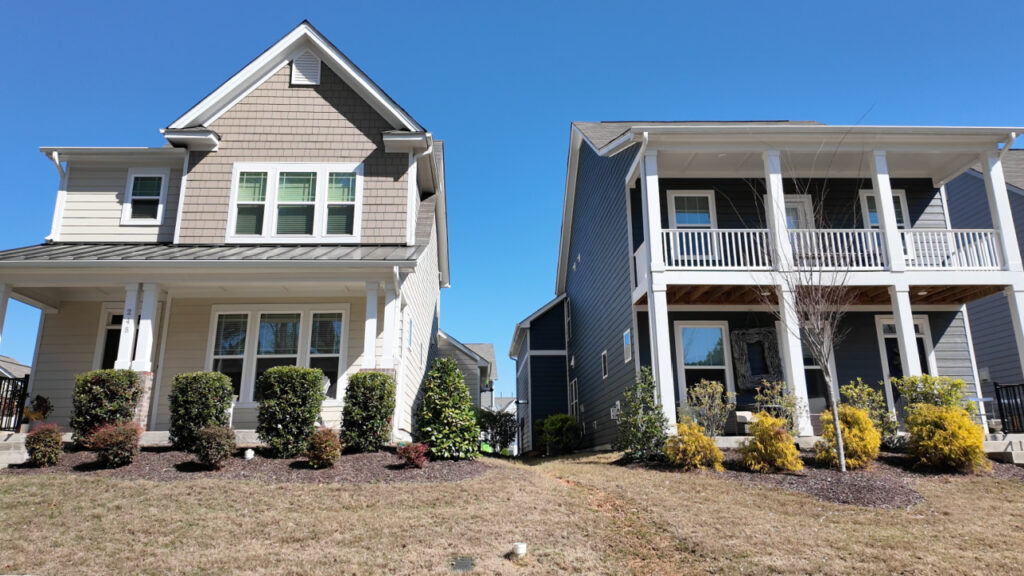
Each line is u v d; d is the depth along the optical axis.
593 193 18.73
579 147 20.62
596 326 18.12
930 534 6.31
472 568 5.31
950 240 12.62
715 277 11.74
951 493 8.03
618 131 17.34
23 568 5.17
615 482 8.58
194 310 12.01
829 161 13.41
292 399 9.08
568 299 23.58
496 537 6.06
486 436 21.16
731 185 14.34
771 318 13.78
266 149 12.91
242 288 11.62
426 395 9.68
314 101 13.23
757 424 9.57
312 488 7.43
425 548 5.74
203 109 12.78
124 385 9.53
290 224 12.53
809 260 11.09
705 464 9.55
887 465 9.60
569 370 22.83
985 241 12.40
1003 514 7.10
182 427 9.16
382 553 5.61
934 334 14.02
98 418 9.28
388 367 10.13
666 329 11.36
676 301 13.45
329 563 5.38
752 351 13.57
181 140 12.60
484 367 23.83
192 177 12.64
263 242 12.34
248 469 8.18
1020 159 19.27
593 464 10.99
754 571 5.34
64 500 6.76
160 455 8.77
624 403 11.60
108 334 12.09
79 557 5.40
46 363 11.81
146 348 10.11
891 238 12.16
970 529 6.48
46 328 11.99
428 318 18.20
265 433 9.03
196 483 7.40
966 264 12.30
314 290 11.81
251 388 11.65
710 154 12.74
